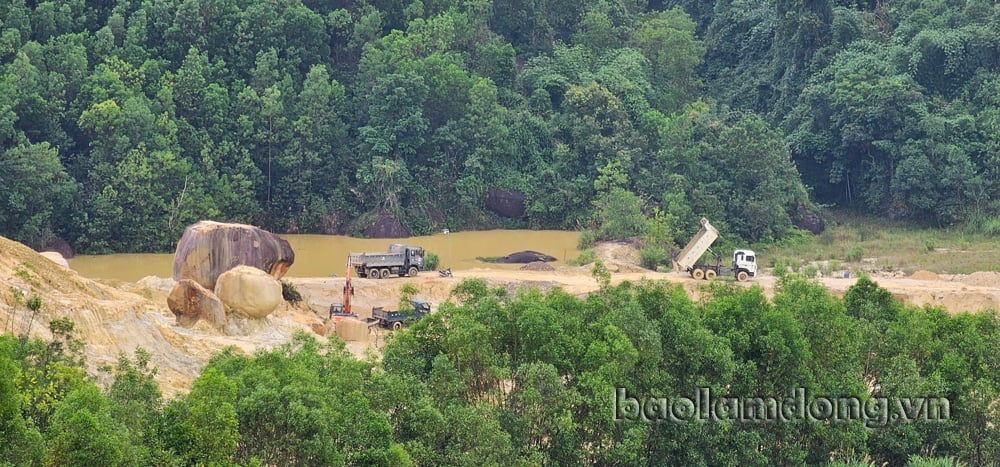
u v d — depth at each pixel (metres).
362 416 61.69
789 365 78.50
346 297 115.12
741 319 80.56
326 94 181.50
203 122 174.88
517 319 73.62
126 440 52.22
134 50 176.62
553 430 69.50
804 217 180.75
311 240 172.62
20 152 154.88
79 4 180.25
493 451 65.44
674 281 133.00
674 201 170.50
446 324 73.56
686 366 76.56
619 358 72.31
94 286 89.00
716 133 181.50
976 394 81.94
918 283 133.12
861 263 156.50
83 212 159.62
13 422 49.28
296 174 179.50
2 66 165.12
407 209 180.25
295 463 58.88
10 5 171.38
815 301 83.62
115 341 79.25
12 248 84.38
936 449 81.50
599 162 184.62
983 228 178.12
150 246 162.38
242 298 93.38
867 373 85.00
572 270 142.62
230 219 172.50
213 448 55.16
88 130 167.12
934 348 84.75
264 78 180.62
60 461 50.47
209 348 85.62
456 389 68.38
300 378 61.97
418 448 63.84
